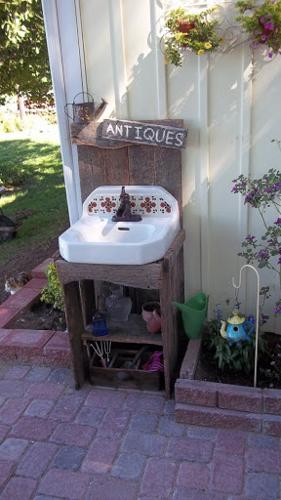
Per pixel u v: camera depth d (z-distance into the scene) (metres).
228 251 2.76
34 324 3.28
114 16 2.43
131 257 2.26
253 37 2.27
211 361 2.65
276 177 2.23
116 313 2.79
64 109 2.66
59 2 2.44
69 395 2.66
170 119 2.53
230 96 2.46
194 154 2.60
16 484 2.11
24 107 12.32
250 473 2.10
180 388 2.36
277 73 2.37
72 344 2.59
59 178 7.60
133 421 2.44
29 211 6.05
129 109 2.60
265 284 2.76
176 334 2.72
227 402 2.33
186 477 2.10
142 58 2.49
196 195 2.68
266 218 2.64
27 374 2.86
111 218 2.70
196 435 2.33
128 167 2.67
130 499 2.01
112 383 2.68
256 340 2.34
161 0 2.36
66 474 2.15
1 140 10.91
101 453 2.25
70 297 2.54
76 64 2.56
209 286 2.86
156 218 2.65
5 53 4.79
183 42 2.30
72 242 2.32
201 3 2.33
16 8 4.15
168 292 2.41
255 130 2.50
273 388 2.41
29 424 2.46
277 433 2.28
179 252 2.71
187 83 2.48
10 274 4.29
